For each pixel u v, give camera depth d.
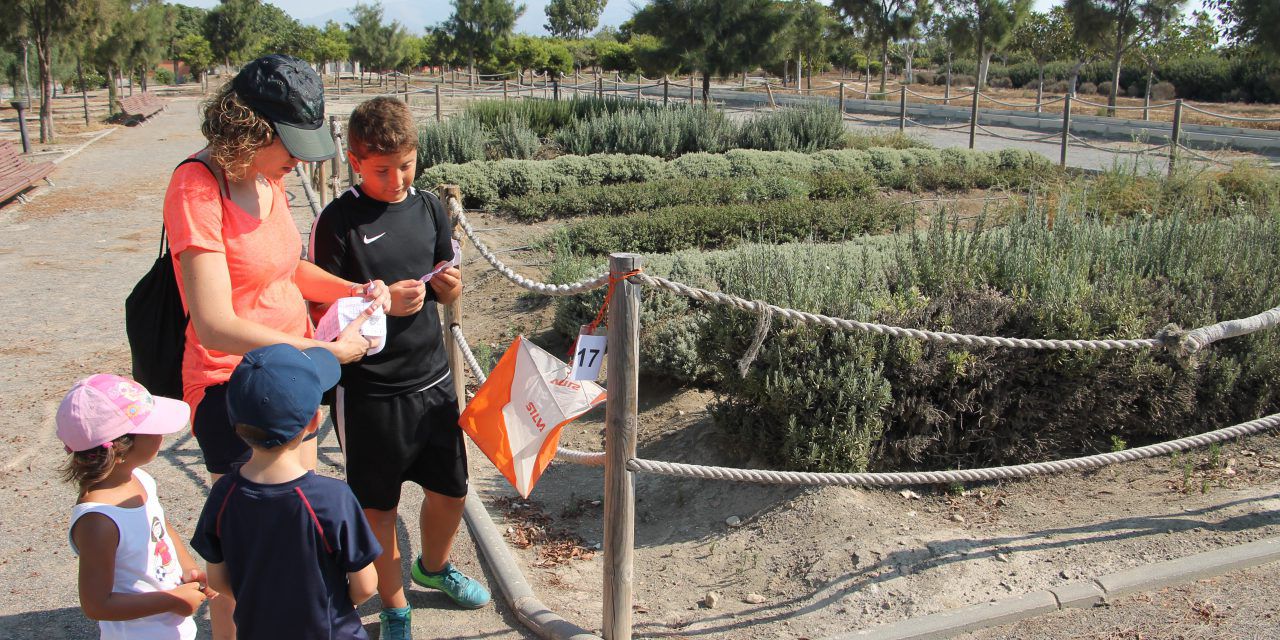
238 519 2.51
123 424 2.61
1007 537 4.21
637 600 4.14
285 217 3.10
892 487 4.93
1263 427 4.43
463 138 17.67
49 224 13.55
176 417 2.77
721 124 20.33
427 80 63.03
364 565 2.60
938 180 15.91
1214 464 5.02
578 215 13.95
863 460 4.85
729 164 16.62
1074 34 35.62
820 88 51.66
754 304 3.40
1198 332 4.11
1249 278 6.04
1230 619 3.51
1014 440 5.12
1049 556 4.01
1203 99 44.12
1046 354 5.12
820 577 4.03
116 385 2.65
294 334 3.12
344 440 3.42
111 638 2.81
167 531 2.90
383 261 3.34
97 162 20.89
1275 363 5.48
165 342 2.99
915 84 58.72
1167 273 6.47
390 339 3.31
